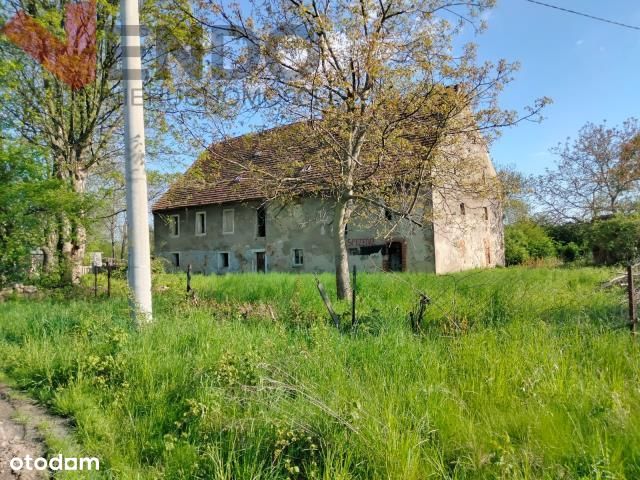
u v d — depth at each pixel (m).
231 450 3.18
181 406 4.02
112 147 16.80
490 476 2.81
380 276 12.26
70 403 4.22
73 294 11.60
